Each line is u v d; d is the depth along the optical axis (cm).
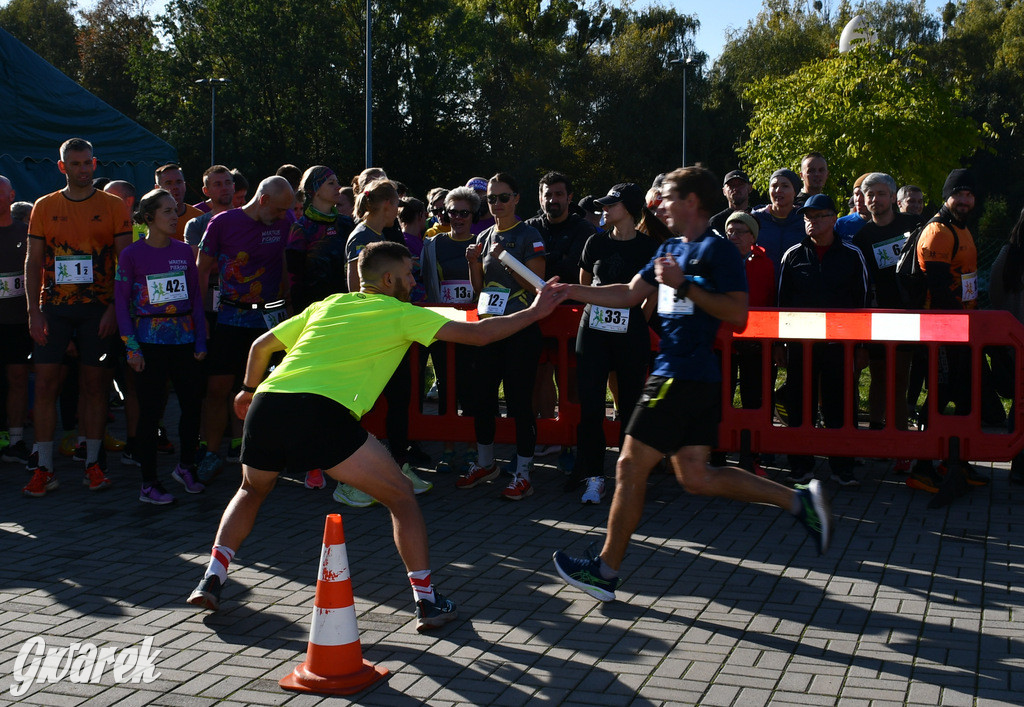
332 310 420
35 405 655
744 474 421
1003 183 5109
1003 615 427
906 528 564
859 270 669
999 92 5128
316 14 4556
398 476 421
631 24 5975
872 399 707
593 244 612
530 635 411
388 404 651
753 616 430
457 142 5156
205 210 895
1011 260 709
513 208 641
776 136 2161
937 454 625
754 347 678
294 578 488
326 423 400
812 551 522
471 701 351
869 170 2048
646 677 368
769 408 654
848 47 2180
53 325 653
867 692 353
